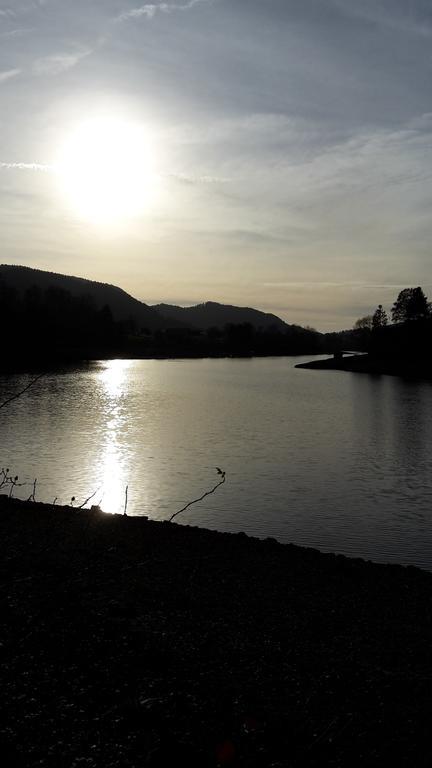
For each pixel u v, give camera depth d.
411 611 9.92
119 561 11.27
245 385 76.31
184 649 7.73
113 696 6.27
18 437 31.64
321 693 6.97
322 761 5.65
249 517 18.08
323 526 17.31
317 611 9.66
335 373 109.12
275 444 31.64
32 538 12.39
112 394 58.81
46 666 6.72
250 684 7.00
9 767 4.94
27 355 96.31
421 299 145.25
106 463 25.48
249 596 10.09
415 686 7.31
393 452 29.83
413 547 15.57
